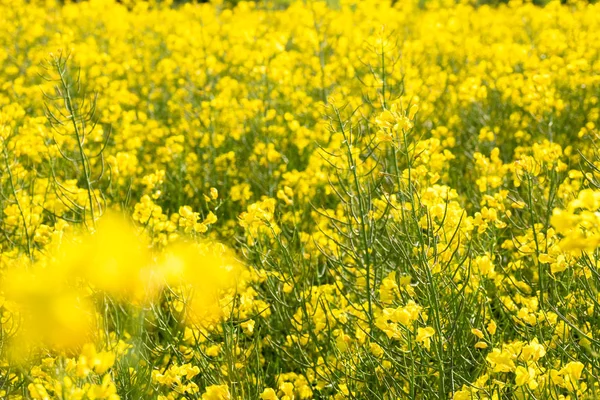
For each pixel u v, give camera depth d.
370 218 3.47
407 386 3.22
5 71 9.36
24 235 4.29
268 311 3.90
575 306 3.32
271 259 3.78
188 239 3.77
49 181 5.02
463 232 3.45
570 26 9.65
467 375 3.05
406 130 3.11
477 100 7.04
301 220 5.01
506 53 8.41
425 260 2.89
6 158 4.30
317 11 9.38
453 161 6.14
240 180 6.29
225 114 7.05
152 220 3.92
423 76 8.20
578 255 2.84
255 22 11.37
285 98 7.70
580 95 7.23
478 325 3.20
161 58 10.34
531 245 3.36
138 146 6.31
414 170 3.64
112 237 1.51
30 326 1.47
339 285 3.85
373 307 3.49
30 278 1.47
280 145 6.77
